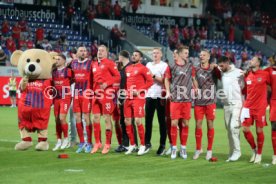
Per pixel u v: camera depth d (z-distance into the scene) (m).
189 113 18.08
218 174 15.27
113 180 14.08
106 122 18.94
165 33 56.22
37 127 19.36
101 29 51.31
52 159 17.42
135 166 16.38
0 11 48.69
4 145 20.73
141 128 18.66
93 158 17.78
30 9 50.03
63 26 50.72
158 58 19.11
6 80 40.12
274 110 17.11
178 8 61.00
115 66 18.92
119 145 19.48
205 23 59.94
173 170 15.78
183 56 18.02
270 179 14.62
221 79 17.88
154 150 20.22
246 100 17.42
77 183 13.62
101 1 53.91
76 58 19.84
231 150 17.98
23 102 19.25
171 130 18.09
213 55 53.84
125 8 57.38
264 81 17.22
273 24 65.31
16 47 45.44
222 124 31.62
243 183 14.05
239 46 59.69
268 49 60.31
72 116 20.50
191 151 20.20
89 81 19.19
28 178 14.20
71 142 20.59
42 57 19.39
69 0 52.66
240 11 63.53
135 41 53.06
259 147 17.31
